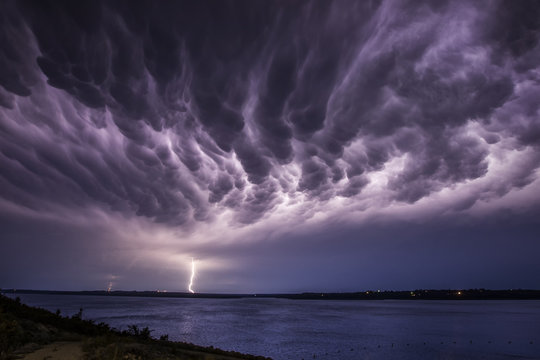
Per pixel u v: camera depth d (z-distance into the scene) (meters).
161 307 140.25
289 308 150.88
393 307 168.62
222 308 142.00
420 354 37.53
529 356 37.09
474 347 42.53
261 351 37.00
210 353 18.02
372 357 35.53
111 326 52.06
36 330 14.10
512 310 136.88
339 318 89.75
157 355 12.94
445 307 169.62
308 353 36.78
